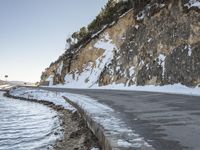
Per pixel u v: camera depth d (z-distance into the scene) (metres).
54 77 71.25
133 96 21.56
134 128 9.12
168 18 33.00
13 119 22.20
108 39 52.97
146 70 33.53
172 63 29.42
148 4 41.22
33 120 21.31
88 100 20.97
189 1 30.62
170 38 31.25
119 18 51.06
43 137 14.33
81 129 13.24
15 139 14.25
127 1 54.91
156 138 7.69
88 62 56.31
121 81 39.09
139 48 37.53
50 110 27.75
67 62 66.12
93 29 67.75
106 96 23.48
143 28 38.31
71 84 58.16
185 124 9.48
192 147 6.69
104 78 44.50
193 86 25.50
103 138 8.39
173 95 20.55
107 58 49.16
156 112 12.46
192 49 27.27
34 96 46.12
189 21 29.03
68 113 22.06
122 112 13.01
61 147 11.25
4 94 68.88
